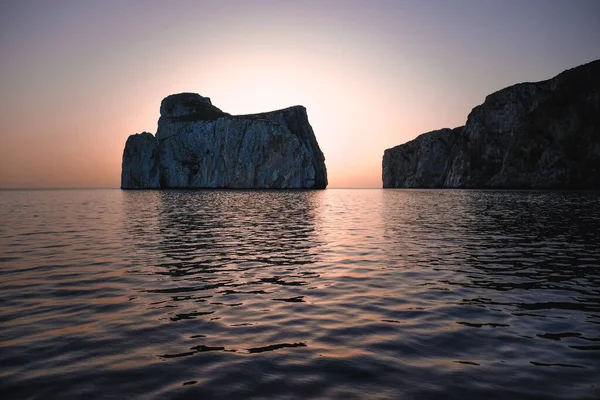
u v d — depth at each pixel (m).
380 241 23.61
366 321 9.52
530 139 141.75
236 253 19.52
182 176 189.50
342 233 27.67
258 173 184.00
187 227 31.73
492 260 17.31
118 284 13.27
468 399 5.83
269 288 12.78
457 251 19.75
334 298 11.57
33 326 9.13
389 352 7.63
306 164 184.12
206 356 7.46
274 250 20.48
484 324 9.25
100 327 9.09
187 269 15.73
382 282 13.55
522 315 9.91
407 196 103.81
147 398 5.89
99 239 24.56
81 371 6.81
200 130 193.12
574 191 109.25
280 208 56.88
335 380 6.46
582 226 29.56
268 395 5.96
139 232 28.30
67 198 104.19
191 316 9.91
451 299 11.39
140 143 190.62
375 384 6.31
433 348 7.82
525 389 6.13
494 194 97.56
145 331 8.84
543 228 28.66
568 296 11.62
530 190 123.62
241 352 7.66
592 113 129.25
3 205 67.94
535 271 15.05
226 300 11.38
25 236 25.98
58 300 11.34
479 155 173.12
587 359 7.24
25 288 12.70
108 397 5.92
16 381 6.42
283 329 8.98
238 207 59.19
